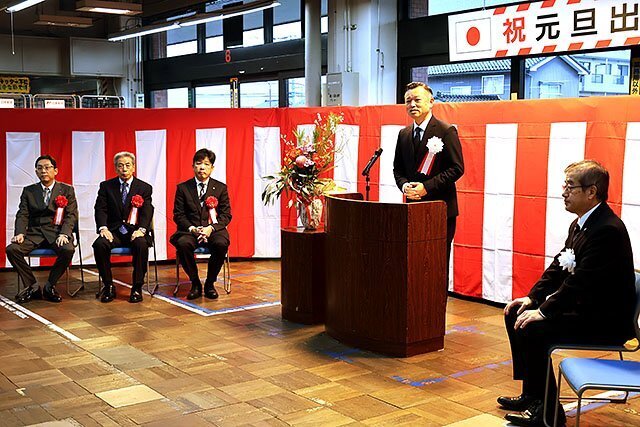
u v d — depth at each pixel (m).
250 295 6.07
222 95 12.33
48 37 13.47
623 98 4.77
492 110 5.57
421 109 4.73
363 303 4.50
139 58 14.06
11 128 6.99
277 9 10.91
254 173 7.43
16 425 3.40
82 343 4.72
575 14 6.30
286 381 4.00
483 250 5.74
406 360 4.35
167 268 7.23
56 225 6.02
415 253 4.34
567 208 3.34
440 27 8.11
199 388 3.89
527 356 3.38
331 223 4.73
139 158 7.25
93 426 3.39
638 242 4.73
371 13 8.41
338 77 8.51
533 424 3.36
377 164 6.56
